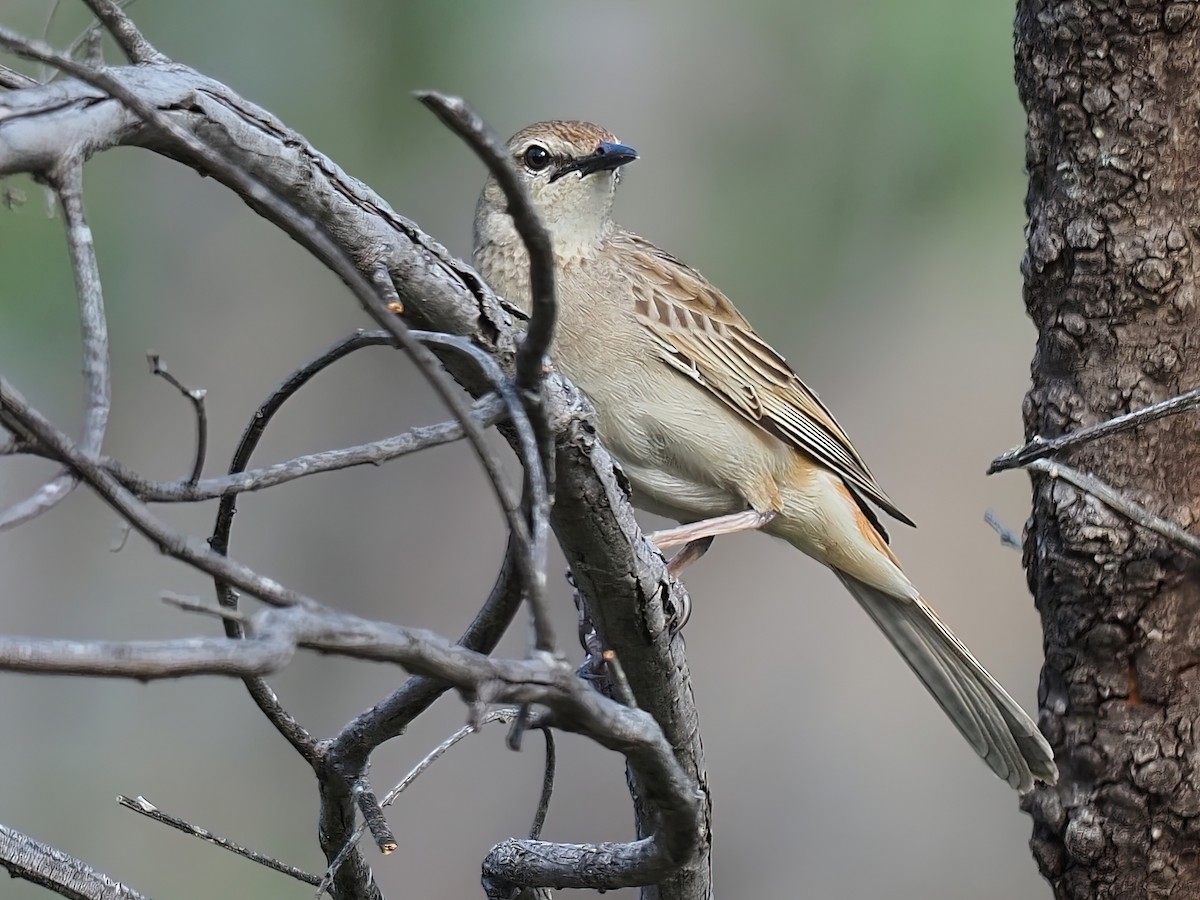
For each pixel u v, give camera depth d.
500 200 8.61
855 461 8.65
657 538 8.30
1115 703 5.55
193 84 4.10
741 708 14.17
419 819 13.13
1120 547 5.44
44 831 12.47
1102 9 5.31
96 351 3.38
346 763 5.23
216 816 12.73
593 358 8.28
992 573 14.05
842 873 13.47
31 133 3.46
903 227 12.63
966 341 13.37
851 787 13.81
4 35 3.31
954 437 14.05
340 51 12.13
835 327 13.35
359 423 14.48
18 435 3.16
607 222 8.65
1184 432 5.39
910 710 13.98
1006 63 11.87
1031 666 13.88
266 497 14.28
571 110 13.08
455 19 12.10
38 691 12.96
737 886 13.48
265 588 3.29
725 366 8.37
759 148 12.87
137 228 12.65
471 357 4.05
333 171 4.34
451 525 14.50
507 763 13.34
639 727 3.91
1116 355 5.48
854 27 12.45
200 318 13.62
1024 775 5.81
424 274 4.48
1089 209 5.45
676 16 13.23
